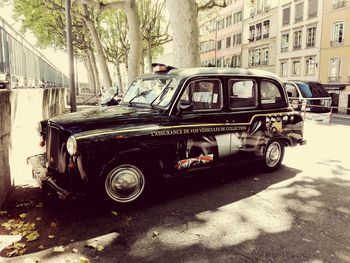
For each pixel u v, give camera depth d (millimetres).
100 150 4031
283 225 4004
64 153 4137
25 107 6516
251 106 5684
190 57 11273
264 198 4926
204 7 17438
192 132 4840
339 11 32781
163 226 3945
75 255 3279
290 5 39688
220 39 58656
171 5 11172
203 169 5066
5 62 6703
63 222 4020
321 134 11727
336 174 6281
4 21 6746
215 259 3225
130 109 5055
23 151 6148
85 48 33688
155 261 3184
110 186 4270
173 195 5016
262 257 3271
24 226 3883
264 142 5934
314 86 17625
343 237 3711
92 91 40094
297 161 7367
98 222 4027
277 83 6109
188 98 4895
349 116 24562
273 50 43469
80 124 4203
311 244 3541
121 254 3305
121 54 40188
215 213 4352
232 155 5430
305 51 37625
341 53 32812
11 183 5102
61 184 4066
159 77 5293
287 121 6250
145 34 31641
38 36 36406
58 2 25688
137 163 4387
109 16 32219
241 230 3863
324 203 4742
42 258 3221
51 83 16031
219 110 5215
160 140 4516
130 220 4105
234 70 5512
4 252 3328
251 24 48406
